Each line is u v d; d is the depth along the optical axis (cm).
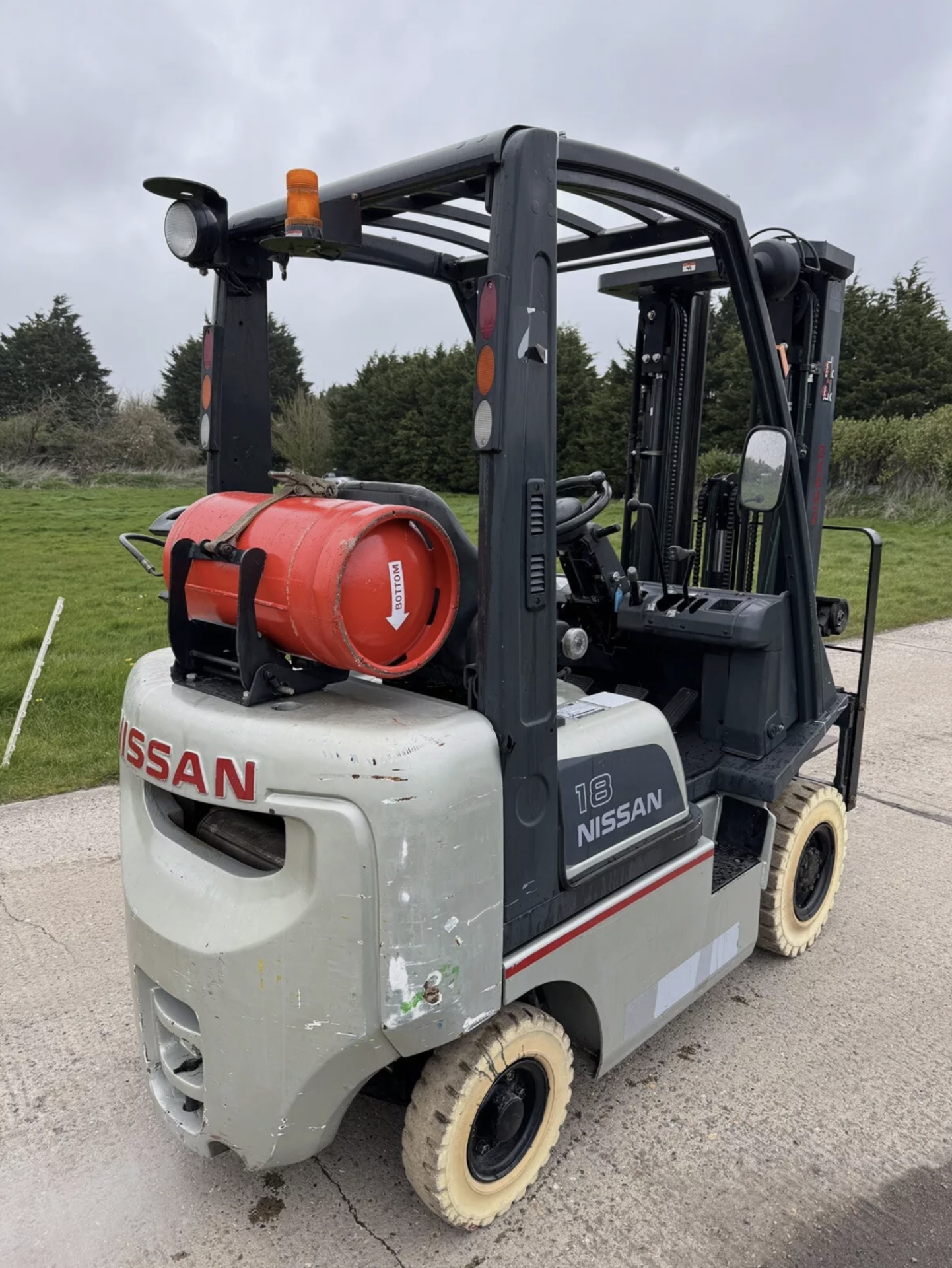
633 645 354
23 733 624
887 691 796
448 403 2947
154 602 1136
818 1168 259
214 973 203
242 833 224
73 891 418
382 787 185
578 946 233
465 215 270
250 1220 241
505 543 195
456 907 196
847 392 3183
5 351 4847
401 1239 235
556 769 218
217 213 242
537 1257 229
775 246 302
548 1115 246
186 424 4284
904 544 1677
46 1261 229
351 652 184
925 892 429
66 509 2341
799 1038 318
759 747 320
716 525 375
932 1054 311
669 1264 227
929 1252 231
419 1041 199
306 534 189
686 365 369
